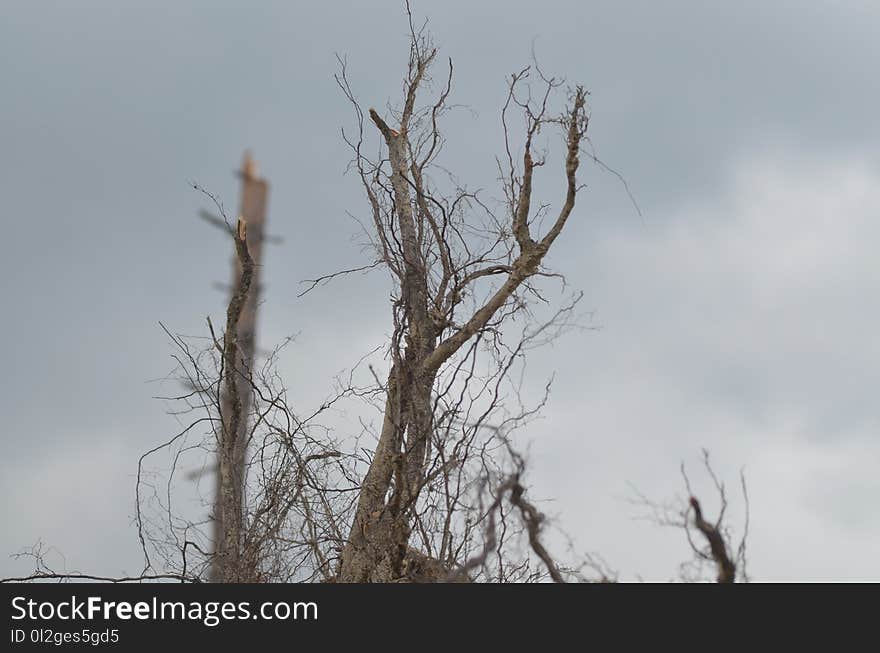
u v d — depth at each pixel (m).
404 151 41.31
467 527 30.11
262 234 41.41
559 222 37.59
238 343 38.31
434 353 37.06
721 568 23.20
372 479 35.69
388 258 38.28
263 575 35.31
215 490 37.06
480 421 30.77
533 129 37.84
